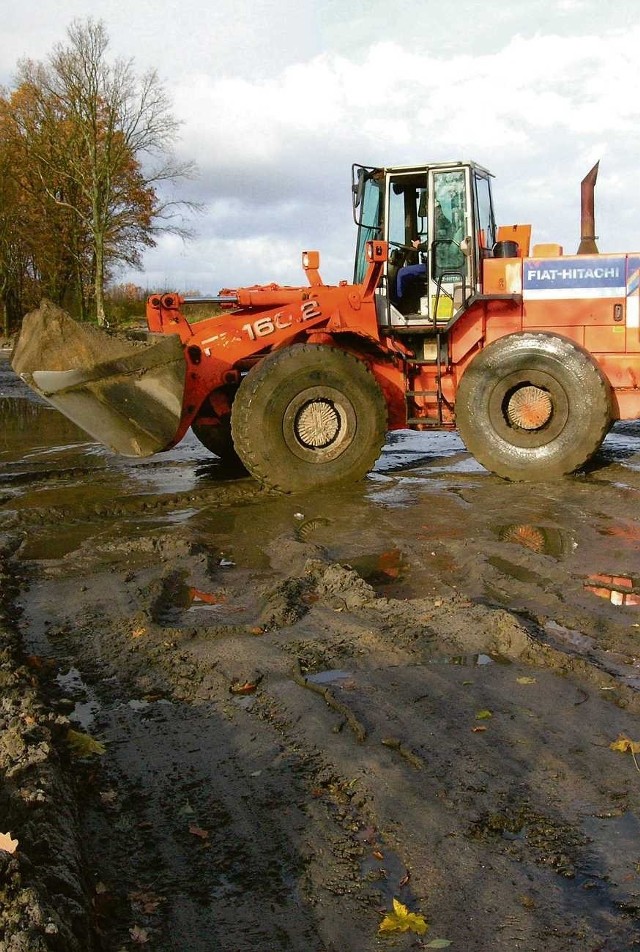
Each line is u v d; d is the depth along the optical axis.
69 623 5.11
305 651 4.53
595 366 8.94
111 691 4.20
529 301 9.49
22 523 7.70
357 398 8.91
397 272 9.73
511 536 6.74
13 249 45.34
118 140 37.16
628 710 3.83
